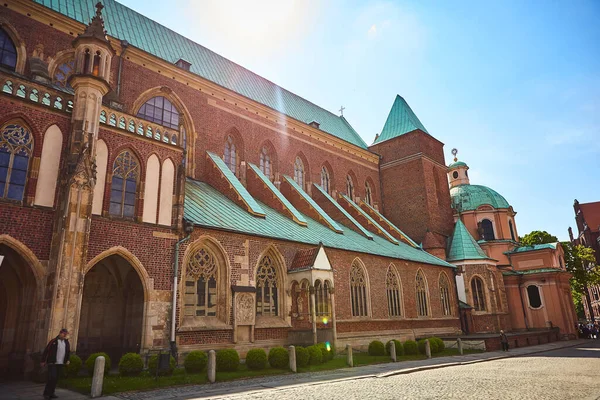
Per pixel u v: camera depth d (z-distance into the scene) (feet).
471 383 51.34
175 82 107.24
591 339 165.17
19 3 82.89
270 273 83.97
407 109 184.65
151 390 46.21
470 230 184.75
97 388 42.86
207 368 53.83
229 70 135.44
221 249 74.38
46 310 51.44
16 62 81.20
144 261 62.75
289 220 102.94
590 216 338.54
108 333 70.59
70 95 60.64
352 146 163.94
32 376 50.93
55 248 53.47
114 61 95.91
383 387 48.08
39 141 55.93
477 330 140.87
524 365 74.13
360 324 98.94
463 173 213.05
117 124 65.26
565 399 40.40
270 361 63.05
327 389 46.75
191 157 106.01
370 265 107.76
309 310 83.10
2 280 60.23
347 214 131.03
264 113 130.00
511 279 167.32
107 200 60.75
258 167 124.16
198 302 69.97
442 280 136.98
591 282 208.33
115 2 111.45
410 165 169.68
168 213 67.77
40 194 54.75
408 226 164.66
